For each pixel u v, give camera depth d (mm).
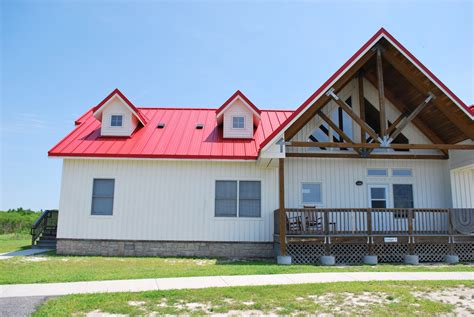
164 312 7035
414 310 7219
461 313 7082
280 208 14445
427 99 15109
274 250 16359
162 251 16484
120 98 18172
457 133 16453
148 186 16859
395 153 17484
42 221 19828
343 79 14680
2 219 32844
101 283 9547
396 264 14227
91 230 16578
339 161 17594
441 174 17766
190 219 16672
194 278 10273
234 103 18438
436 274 11242
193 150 16969
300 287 9062
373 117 17688
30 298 8008
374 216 16719
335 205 17266
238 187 16938
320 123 17688
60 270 11914
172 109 21844
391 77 16641
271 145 14266
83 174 16922
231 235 16578
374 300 7945
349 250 14820
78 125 19766
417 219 17250
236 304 7598
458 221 15047
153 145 17328
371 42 14719
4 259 14539
